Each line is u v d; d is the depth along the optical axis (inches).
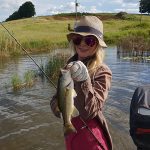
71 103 44.0
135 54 408.8
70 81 44.0
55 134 125.3
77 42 51.7
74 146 50.8
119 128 129.6
